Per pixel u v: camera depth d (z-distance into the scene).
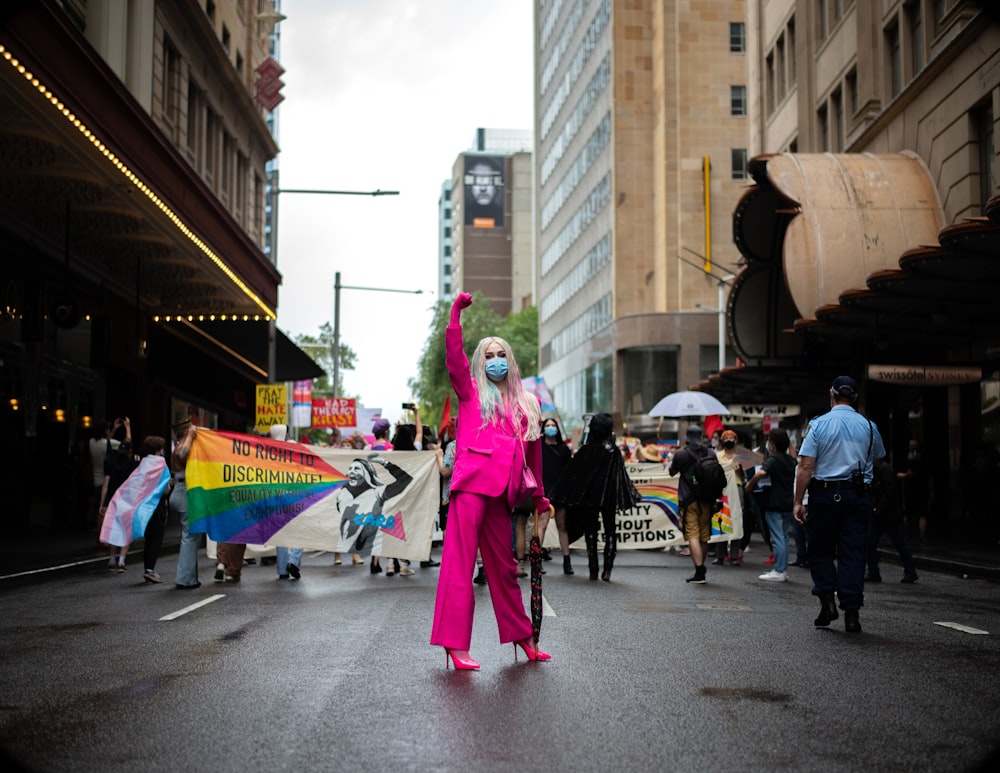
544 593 11.68
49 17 14.32
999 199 15.02
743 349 31.84
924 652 7.67
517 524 14.02
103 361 26.31
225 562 13.20
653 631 8.67
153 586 12.66
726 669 6.92
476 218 165.38
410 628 8.71
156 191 19.69
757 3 41.72
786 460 13.76
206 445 12.66
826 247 24.58
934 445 28.33
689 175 66.25
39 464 23.50
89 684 6.47
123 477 15.37
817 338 25.64
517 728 5.26
